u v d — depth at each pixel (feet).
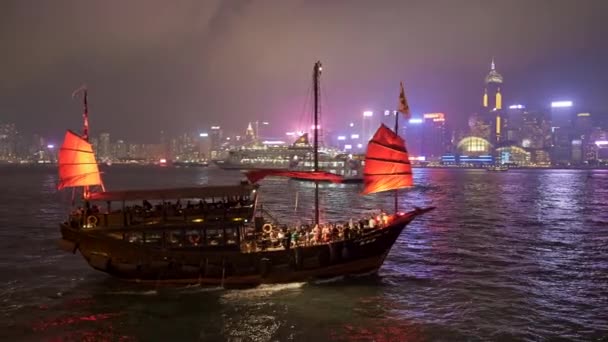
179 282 93.97
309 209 248.32
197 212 95.09
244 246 97.14
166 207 94.99
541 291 92.38
